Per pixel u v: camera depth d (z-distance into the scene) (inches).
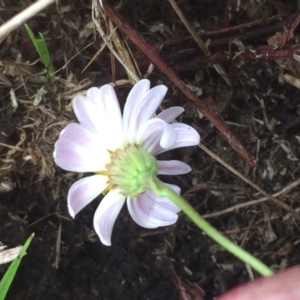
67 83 4.0
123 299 4.3
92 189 3.1
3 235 4.0
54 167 4.0
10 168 3.9
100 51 3.9
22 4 4.1
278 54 4.0
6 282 3.1
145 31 4.4
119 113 3.0
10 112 3.9
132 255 4.4
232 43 4.2
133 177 3.0
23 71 3.9
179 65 4.3
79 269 4.3
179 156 4.4
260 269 2.9
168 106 4.2
